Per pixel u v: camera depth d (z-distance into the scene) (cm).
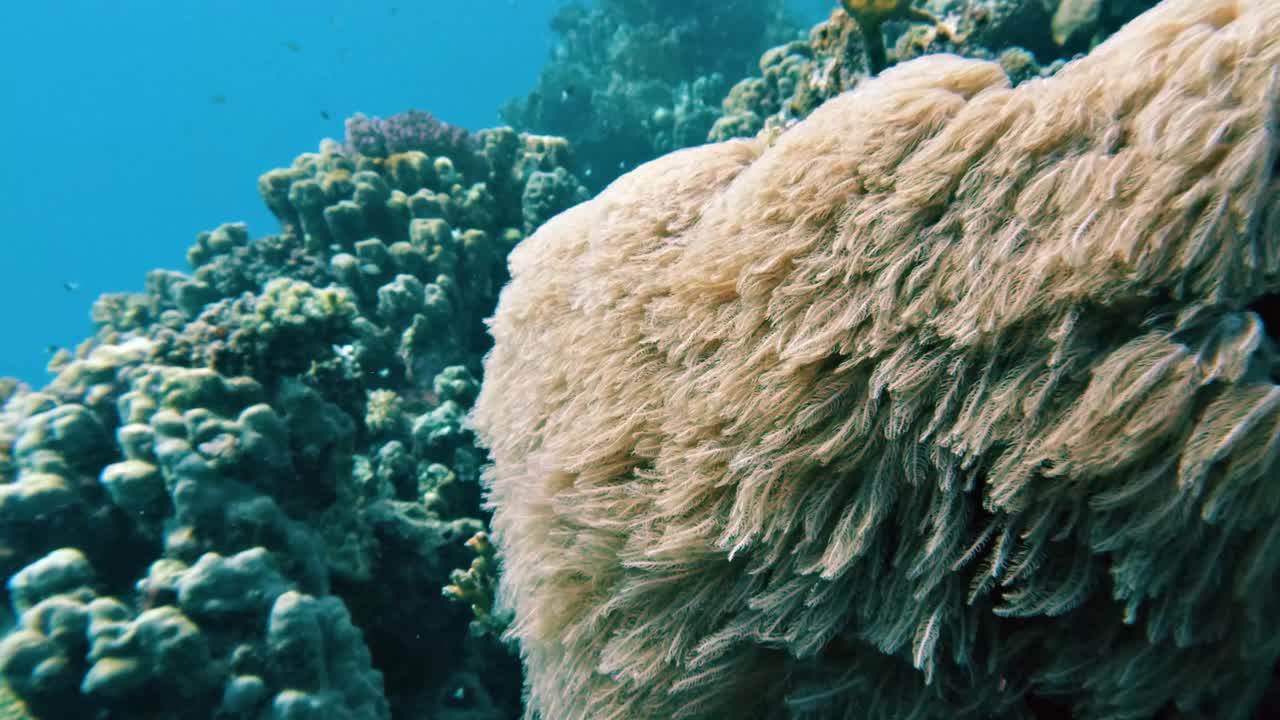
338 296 565
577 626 254
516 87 6250
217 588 375
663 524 215
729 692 214
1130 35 151
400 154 821
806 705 190
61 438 429
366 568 484
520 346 372
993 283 151
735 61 1558
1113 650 156
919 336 163
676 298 226
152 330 651
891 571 175
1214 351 131
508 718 537
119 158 7469
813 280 183
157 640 355
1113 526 144
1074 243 141
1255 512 131
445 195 782
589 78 1631
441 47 6888
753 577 194
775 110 888
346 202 732
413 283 687
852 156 178
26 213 7350
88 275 7394
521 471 345
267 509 418
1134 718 155
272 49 7238
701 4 1581
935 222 165
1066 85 154
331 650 410
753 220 201
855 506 173
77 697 352
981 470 160
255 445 431
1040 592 155
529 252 385
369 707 409
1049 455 144
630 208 279
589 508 240
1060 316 146
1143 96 143
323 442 481
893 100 175
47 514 400
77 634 358
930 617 164
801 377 182
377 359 648
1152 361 134
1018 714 172
